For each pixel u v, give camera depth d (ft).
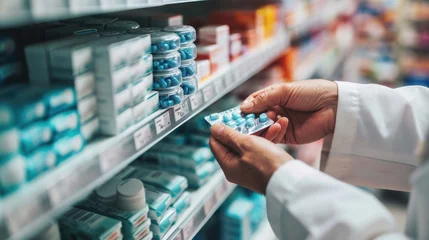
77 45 2.47
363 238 2.06
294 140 4.19
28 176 2.00
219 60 4.55
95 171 2.33
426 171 2.08
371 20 13.43
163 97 3.21
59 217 2.98
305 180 2.39
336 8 14.14
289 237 2.41
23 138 1.96
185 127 4.90
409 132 3.55
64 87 2.27
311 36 10.48
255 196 6.43
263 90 3.99
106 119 2.60
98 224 2.91
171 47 3.12
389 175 3.81
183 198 3.84
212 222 5.68
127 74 2.66
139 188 3.20
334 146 3.84
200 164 4.36
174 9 5.95
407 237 2.18
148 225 3.27
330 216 2.17
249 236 6.01
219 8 7.03
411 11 11.13
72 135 2.31
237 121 3.51
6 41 2.37
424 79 11.32
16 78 2.49
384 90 3.72
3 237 1.71
